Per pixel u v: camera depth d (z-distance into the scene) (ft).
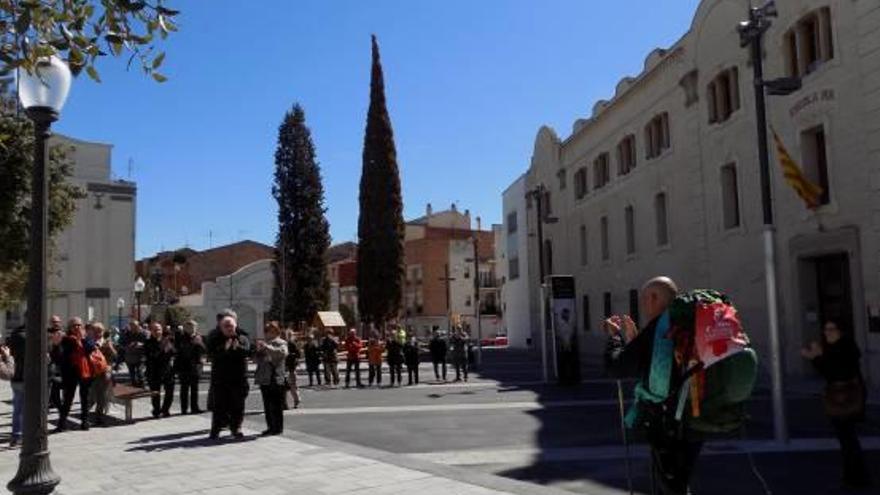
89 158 178.29
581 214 142.72
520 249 192.75
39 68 22.56
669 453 16.78
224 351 44.96
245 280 243.40
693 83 95.55
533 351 174.09
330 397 72.74
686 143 97.91
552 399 64.54
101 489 30.89
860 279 65.72
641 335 17.25
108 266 177.68
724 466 33.71
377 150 163.02
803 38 73.56
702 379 16.06
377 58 164.86
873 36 63.52
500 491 28.50
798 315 74.13
